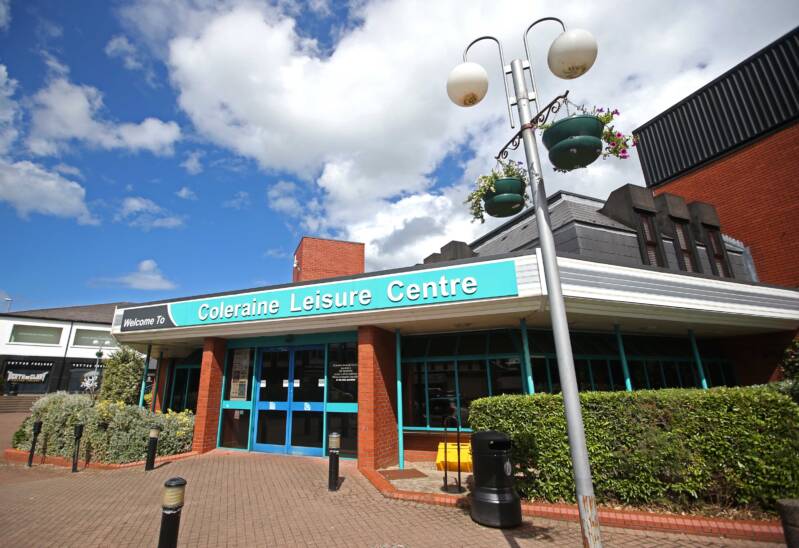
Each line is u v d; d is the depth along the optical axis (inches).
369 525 215.6
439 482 298.2
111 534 205.0
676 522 200.5
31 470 376.2
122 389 770.8
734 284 407.2
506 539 196.2
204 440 411.8
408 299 335.9
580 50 156.2
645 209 497.7
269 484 291.6
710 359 518.6
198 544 192.1
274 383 421.1
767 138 593.3
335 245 900.0
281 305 386.3
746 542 187.2
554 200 541.6
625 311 349.7
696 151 682.2
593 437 237.3
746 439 210.4
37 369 1344.7
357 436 370.6
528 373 336.8
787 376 458.0
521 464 248.8
